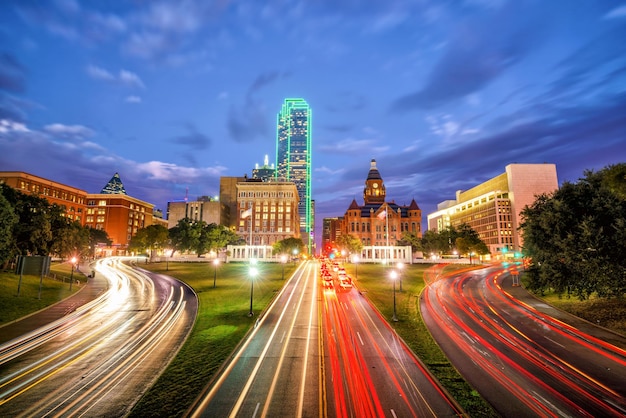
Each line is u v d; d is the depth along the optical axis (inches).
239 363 920.3
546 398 735.7
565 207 1336.1
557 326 1328.7
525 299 1892.2
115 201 6166.3
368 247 4466.0
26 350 1022.4
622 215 1221.1
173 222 7332.7
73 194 5620.1
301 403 702.5
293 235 6412.4
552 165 6092.5
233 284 2327.8
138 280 2513.5
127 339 1130.0
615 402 719.1
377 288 2180.1
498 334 1218.0
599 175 1518.2
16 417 650.8
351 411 671.8
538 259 1491.1
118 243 6063.0
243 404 700.0
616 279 1179.3
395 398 724.7
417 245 4724.4
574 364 930.7
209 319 1395.2
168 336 1164.5
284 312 1526.8
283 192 6520.7
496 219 6048.2
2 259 1774.1
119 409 684.1
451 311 1589.6
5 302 1536.7
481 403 707.4
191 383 796.6
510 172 6107.3
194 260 4291.3
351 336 1170.0
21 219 2269.9
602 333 1225.4
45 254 2420.0
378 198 7239.2
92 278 2596.0
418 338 1155.9
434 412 669.3
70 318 1407.5
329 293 2009.1
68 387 778.2
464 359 964.6
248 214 4370.1
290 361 936.3
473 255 4559.5
